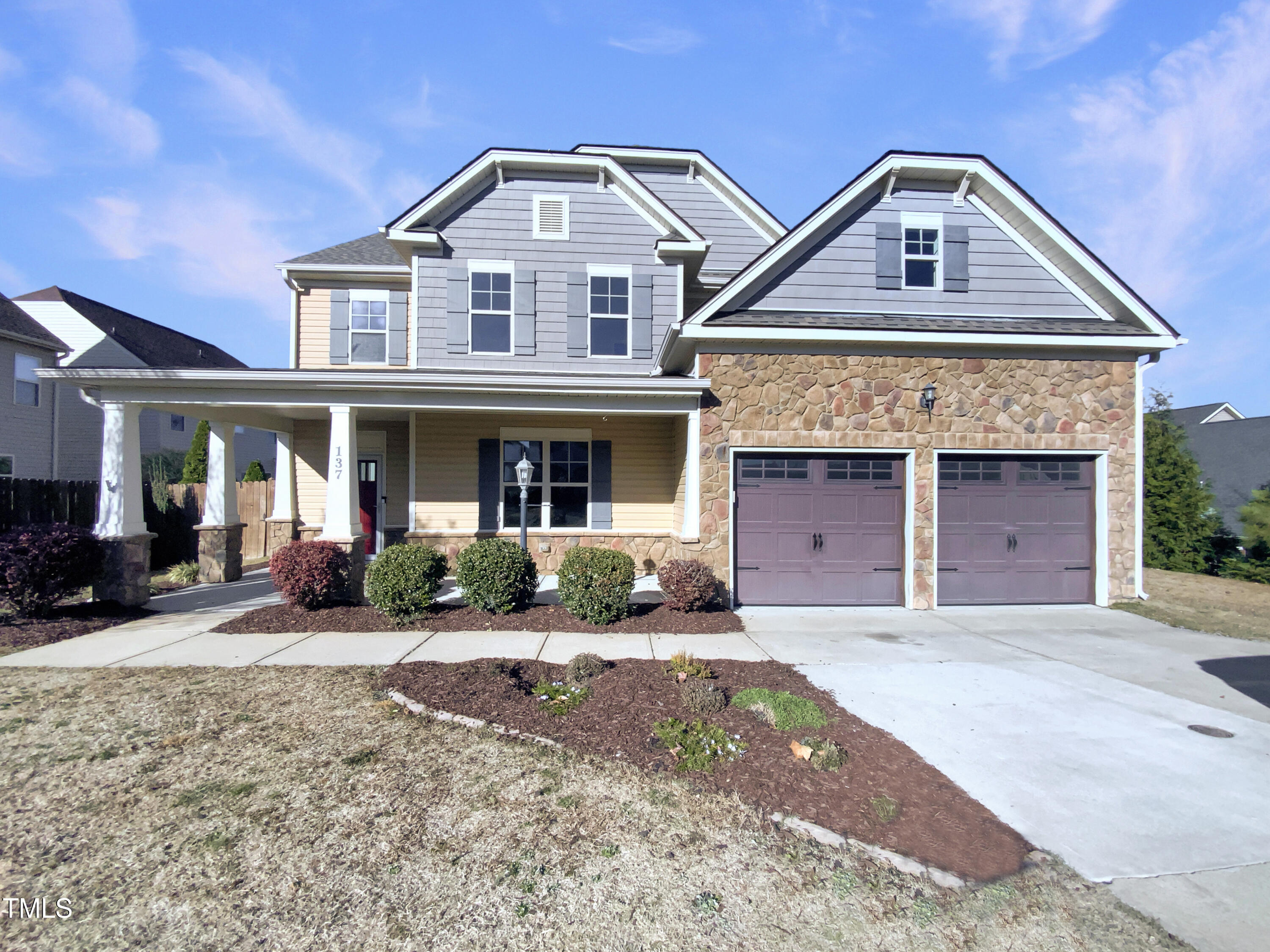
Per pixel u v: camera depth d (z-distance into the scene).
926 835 3.56
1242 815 3.81
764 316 10.01
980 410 9.90
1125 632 8.38
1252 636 8.14
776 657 7.03
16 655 6.86
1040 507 10.09
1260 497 12.95
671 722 4.86
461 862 3.27
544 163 11.96
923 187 10.55
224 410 11.10
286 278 13.16
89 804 3.77
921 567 9.77
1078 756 4.57
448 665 6.39
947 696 5.76
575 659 6.16
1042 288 10.64
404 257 12.46
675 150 14.63
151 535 9.55
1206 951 2.72
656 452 12.80
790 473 9.86
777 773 4.19
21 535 8.34
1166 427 13.90
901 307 10.41
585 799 3.88
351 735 4.76
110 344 22.48
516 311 12.05
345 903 2.96
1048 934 2.84
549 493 12.66
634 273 12.29
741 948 2.74
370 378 9.08
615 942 2.75
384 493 13.33
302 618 8.35
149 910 2.90
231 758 4.37
